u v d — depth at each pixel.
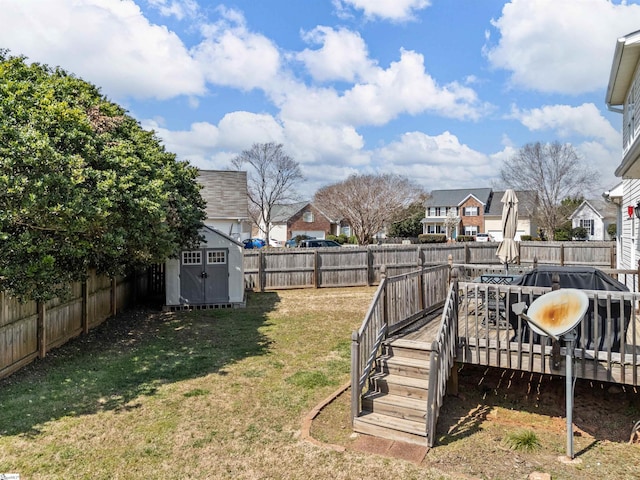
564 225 36.62
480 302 7.46
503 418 4.96
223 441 4.39
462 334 5.71
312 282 15.88
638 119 8.50
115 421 4.84
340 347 7.91
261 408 5.21
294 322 10.09
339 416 4.97
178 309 11.71
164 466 3.93
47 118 5.49
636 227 10.12
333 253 16.03
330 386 5.91
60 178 5.18
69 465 3.93
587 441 4.38
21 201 4.98
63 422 4.80
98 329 9.27
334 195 32.97
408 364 5.13
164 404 5.32
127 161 6.74
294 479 3.71
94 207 5.56
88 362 6.98
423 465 3.91
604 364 4.48
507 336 4.98
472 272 9.08
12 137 4.99
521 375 6.28
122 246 7.47
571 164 31.14
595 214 39.72
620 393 5.50
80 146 6.03
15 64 6.67
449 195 47.94
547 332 3.93
